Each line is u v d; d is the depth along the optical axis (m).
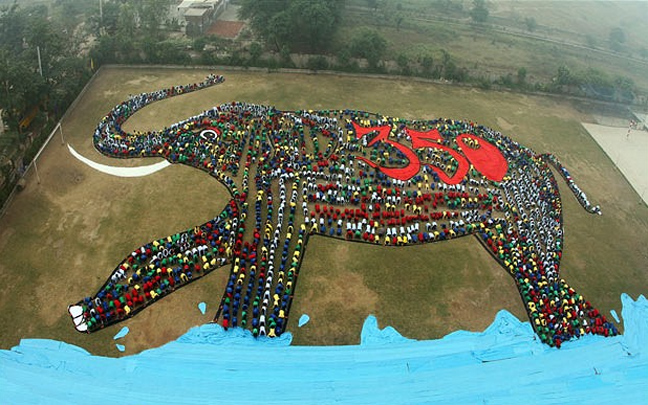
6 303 46.66
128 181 63.03
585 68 110.88
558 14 149.12
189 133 71.94
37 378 41.12
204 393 41.12
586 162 77.88
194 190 62.09
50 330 44.72
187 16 106.06
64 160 66.00
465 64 105.56
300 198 61.41
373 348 45.62
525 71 98.94
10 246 52.47
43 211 57.50
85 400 39.97
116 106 79.25
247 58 95.81
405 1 143.62
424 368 44.47
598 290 54.38
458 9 142.00
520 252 55.84
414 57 101.19
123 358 43.00
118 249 53.09
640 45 133.75
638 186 73.38
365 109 85.12
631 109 97.88
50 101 74.19
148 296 47.50
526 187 67.38
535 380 44.50
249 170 65.44
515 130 84.44
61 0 118.69
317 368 43.59
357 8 131.50
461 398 42.56
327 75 96.94
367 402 41.53
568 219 64.31
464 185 66.31
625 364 46.66
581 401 43.31
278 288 49.00
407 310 49.41
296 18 96.06
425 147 73.38
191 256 51.44
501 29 132.00
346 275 52.38
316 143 71.31
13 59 76.12
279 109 82.38
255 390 41.66
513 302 51.22
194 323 46.22
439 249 56.59
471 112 88.31
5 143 66.75
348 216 58.69
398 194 62.78
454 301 50.72
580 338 48.25
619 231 63.62
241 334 45.56
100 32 101.00
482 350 46.38
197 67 95.00
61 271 50.16
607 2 166.38
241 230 54.72
